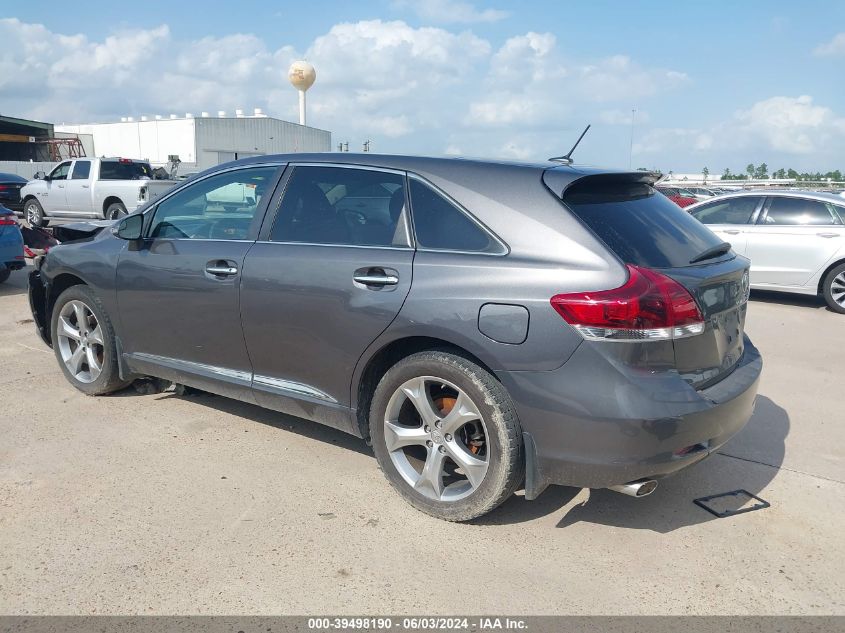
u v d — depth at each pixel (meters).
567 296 2.93
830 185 37.09
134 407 4.82
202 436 4.35
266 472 3.88
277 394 3.91
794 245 9.46
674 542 3.28
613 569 3.04
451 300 3.18
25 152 46.16
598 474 2.97
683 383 2.97
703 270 3.18
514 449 3.13
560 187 3.17
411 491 3.47
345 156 3.83
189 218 4.34
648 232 3.24
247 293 3.89
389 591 2.85
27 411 4.70
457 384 3.21
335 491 3.68
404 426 3.53
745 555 3.18
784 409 5.19
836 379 6.01
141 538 3.18
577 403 2.93
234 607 2.72
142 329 4.52
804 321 8.62
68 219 18.72
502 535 3.30
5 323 7.28
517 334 3.02
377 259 3.45
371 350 3.46
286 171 4.00
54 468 3.86
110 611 2.68
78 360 5.03
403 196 3.53
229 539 3.20
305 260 3.68
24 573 2.90
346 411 3.65
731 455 4.31
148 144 47.03
